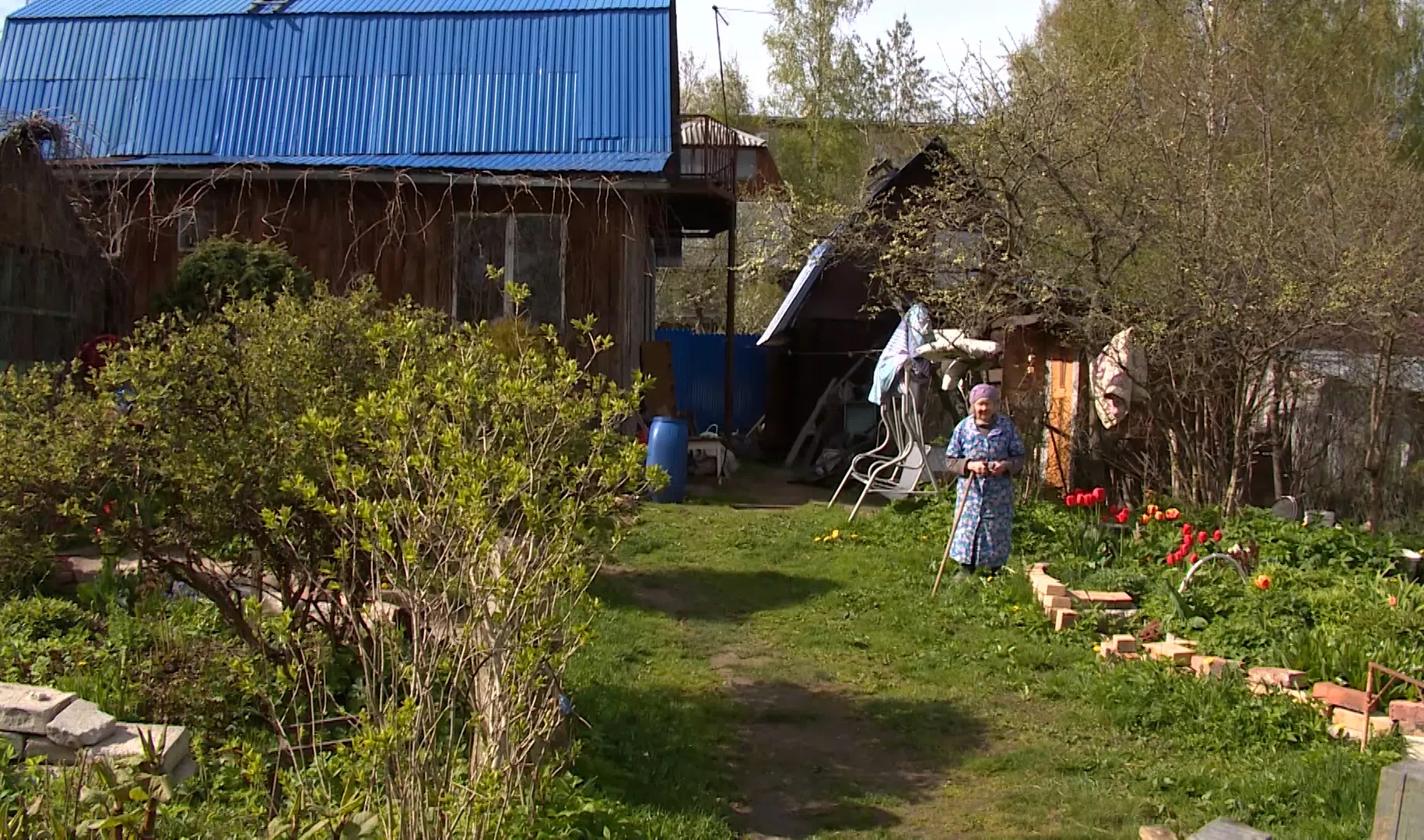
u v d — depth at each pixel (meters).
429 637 4.04
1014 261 11.48
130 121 15.59
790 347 21.06
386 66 15.93
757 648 7.84
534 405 4.25
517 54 15.96
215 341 5.43
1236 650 7.22
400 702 4.36
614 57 15.85
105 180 13.48
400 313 5.71
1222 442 11.35
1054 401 13.84
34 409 5.47
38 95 15.95
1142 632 7.75
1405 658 6.70
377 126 15.45
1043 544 10.09
